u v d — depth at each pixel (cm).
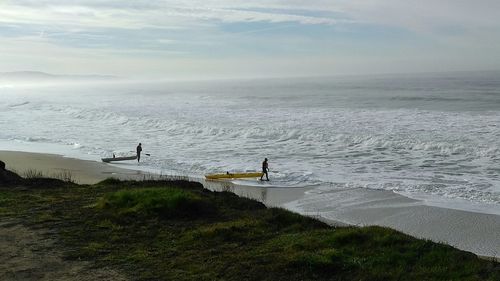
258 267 856
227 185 2247
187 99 8856
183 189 1509
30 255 923
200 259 906
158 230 1095
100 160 2967
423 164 2633
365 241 990
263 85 16112
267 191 2139
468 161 2659
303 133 3691
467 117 4331
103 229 1098
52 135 4234
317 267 845
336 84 13775
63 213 1230
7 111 7031
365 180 2291
